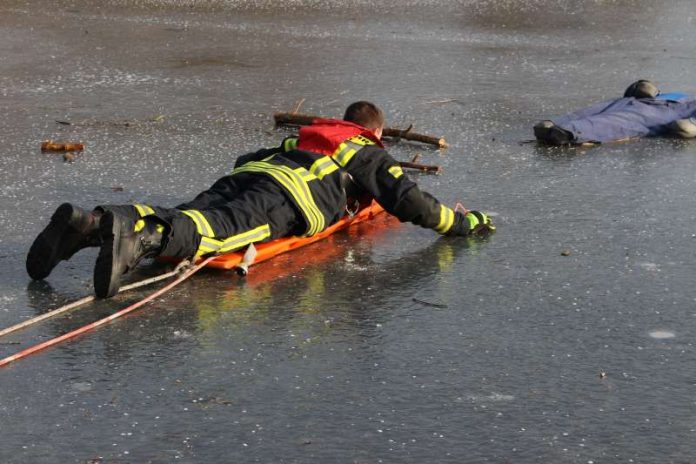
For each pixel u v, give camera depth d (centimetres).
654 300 998
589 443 732
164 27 2786
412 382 824
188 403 787
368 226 1215
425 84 2106
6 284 1020
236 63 2312
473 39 2645
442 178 1433
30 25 2780
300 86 2078
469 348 888
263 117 1811
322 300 991
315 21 2903
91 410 774
